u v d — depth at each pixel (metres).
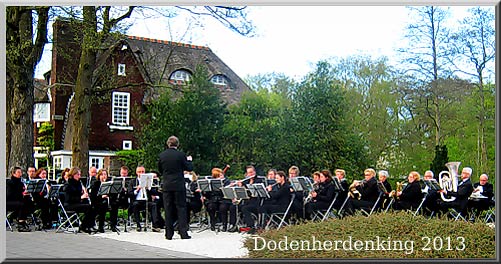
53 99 32.12
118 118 33.03
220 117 24.12
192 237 12.56
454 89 26.61
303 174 23.30
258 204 13.15
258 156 23.50
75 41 17.64
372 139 26.47
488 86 26.30
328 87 23.44
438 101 26.72
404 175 26.47
